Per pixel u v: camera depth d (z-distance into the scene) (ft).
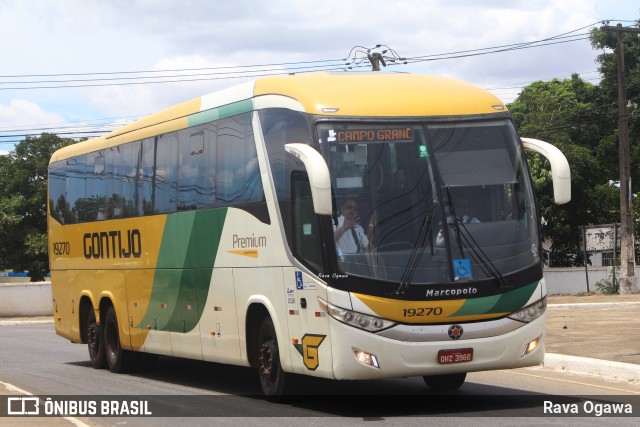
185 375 60.03
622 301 124.36
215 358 49.26
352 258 38.63
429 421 37.76
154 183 56.18
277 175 42.68
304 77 43.57
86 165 67.21
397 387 49.44
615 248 142.41
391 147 40.22
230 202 47.09
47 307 143.33
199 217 50.37
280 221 42.27
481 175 40.70
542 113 184.55
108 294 62.85
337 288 38.45
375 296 38.17
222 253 47.83
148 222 56.80
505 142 41.75
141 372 62.54
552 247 176.45
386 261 38.63
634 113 190.80
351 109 40.45
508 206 40.75
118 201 61.36
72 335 69.92
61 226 71.56
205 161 50.01
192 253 51.24
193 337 51.57
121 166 61.11
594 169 174.19
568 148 173.99
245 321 45.65
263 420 39.32
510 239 40.27
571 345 65.51
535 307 40.24
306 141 40.37
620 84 145.07
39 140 210.79
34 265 201.98
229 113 47.60
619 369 51.90
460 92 42.57
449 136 40.96
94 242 65.16
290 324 41.60
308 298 40.01
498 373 55.26
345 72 44.86
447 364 38.65
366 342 38.04
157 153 55.98
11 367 67.21
